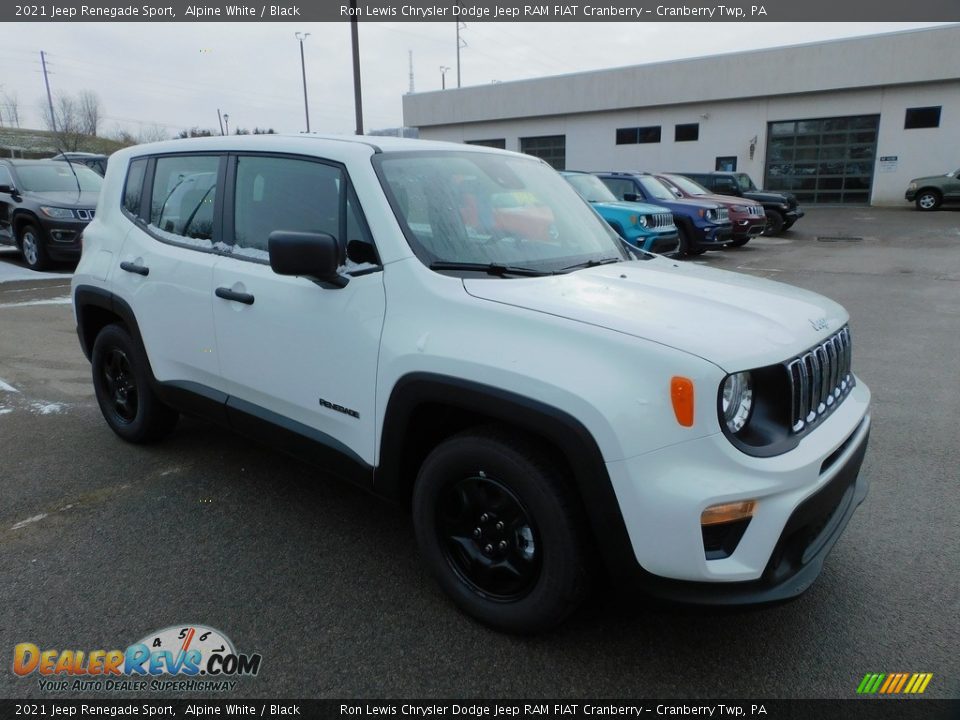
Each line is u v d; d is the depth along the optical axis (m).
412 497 2.85
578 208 3.71
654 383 2.13
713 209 14.45
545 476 2.34
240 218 3.39
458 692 2.35
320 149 3.10
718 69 28.84
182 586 2.91
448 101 36.25
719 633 2.65
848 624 2.71
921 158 26.27
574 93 32.34
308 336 2.97
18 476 3.94
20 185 11.94
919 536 3.37
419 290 2.65
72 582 2.93
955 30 24.42
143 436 4.25
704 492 2.08
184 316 3.59
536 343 2.33
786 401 2.27
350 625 2.68
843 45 26.31
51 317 8.17
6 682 2.38
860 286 10.70
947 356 6.67
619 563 2.24
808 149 28.27
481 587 2.65
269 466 4.12
